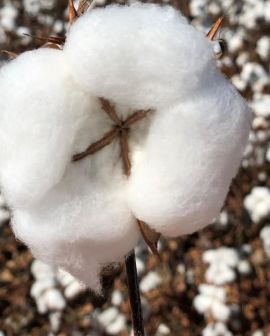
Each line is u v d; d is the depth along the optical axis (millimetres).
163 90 225
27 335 740
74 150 241
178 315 716
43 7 968
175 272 736
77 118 235
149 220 240
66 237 242
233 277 708
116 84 226
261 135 799
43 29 941
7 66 235
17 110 227
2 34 914
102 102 236
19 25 953
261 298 718
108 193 243
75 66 225
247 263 726
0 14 941
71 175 242
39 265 737
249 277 730
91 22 223
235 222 773
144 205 237
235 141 235
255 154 794
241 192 785
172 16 228
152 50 221
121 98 231
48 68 230
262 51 854
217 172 235
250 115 245
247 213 774
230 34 880
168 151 229
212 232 771
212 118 228
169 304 721
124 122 240
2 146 231
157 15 226
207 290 705
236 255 730
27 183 232
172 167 230
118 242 249
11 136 229
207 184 234
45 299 708
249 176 792
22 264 759
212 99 228
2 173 234
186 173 231
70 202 240
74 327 719
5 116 229
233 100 235
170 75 222
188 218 239
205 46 227
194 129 227
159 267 732
